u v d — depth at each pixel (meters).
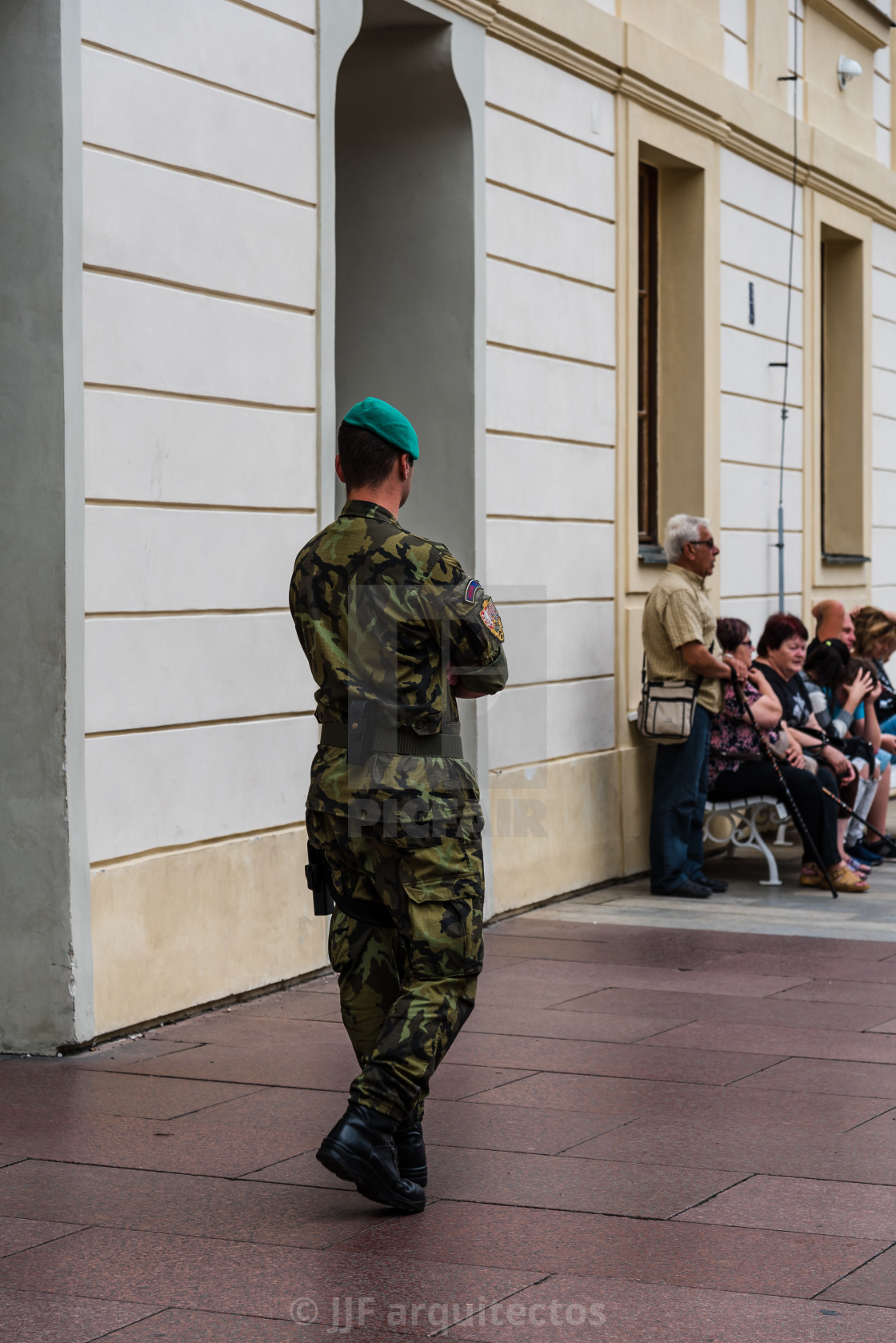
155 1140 4.73
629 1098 5.17
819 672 10.11
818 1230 4.02
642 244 10.60
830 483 14.36
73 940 5.66
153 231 6.02
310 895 6.91
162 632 6.09
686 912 8.62
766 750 9.26
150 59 6.01
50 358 5.59
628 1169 4.48
